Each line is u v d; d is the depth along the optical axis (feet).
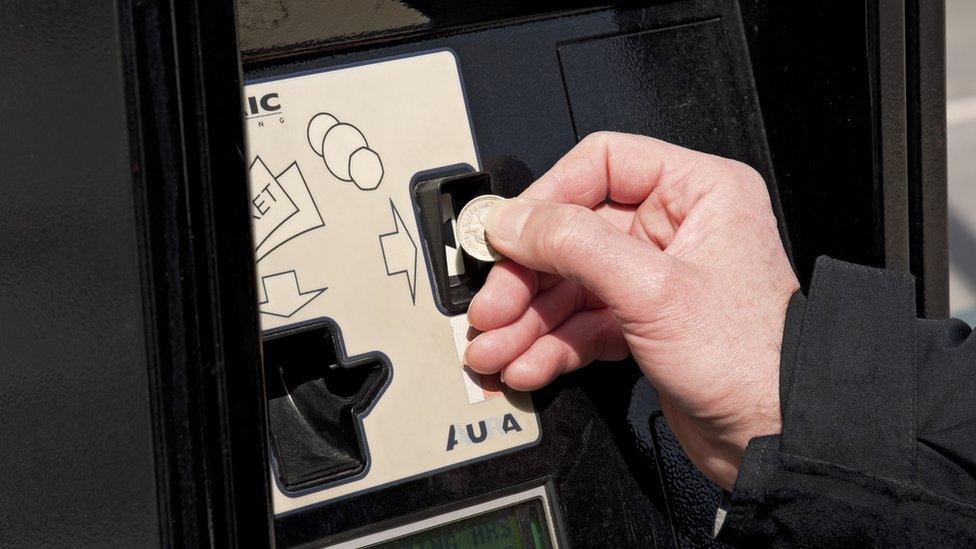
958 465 2.76
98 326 2.00
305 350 3.49
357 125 3.49
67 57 2.02
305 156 3.41
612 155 3.46
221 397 2.07
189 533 1.96
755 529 2.94
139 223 1.94
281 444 3.40
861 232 3.86
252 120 3.37
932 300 3.91
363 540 3.29
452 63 3.63
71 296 2.03
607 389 3.65
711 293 3.06
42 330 2.09
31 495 2.12
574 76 3.79
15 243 2.13
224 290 2.11
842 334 2.91
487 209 3.32
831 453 2.80
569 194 3.49
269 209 3.35
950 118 8.96
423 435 3.40
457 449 3.43
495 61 3.69
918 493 2.71
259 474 2.17
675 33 3.95
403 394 3.40
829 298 2.97
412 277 3.46
